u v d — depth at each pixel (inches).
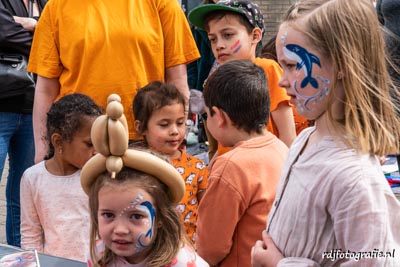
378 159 67.6
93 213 72.7
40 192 114.8
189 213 124.3
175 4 138.8
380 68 67.7
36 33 139.4
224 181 95.0
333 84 66.9
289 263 67.7
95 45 131.8
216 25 140.2
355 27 66.3
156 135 125.8
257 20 142.2
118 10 133.3
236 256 97.0
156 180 70.6
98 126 66.6
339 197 64.2
